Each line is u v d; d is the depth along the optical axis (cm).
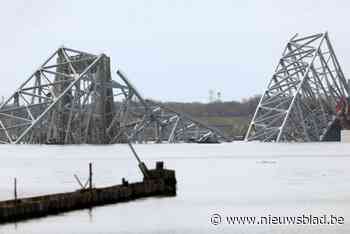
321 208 13188
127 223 11531
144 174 15325
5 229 10925
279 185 17875
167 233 10694
